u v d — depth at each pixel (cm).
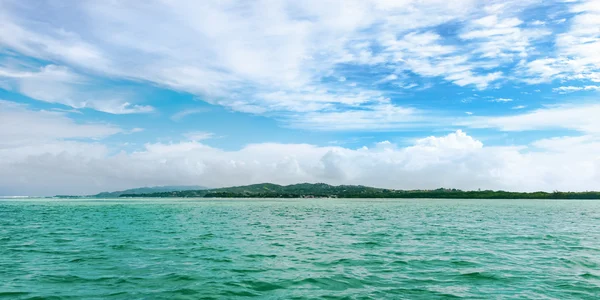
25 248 3077
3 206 13775
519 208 12150
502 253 2834
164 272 2166
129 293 1734
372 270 2227
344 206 14112
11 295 1692
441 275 2100
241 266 2336
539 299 1645
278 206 14075
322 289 1808
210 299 1645
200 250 2969
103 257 2652
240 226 5150
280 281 1958
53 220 6353
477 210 10488
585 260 2544
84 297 1667
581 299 1645
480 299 1642
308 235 4016
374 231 4453
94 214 8275
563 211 9981
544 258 2617
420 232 4334
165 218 6888
